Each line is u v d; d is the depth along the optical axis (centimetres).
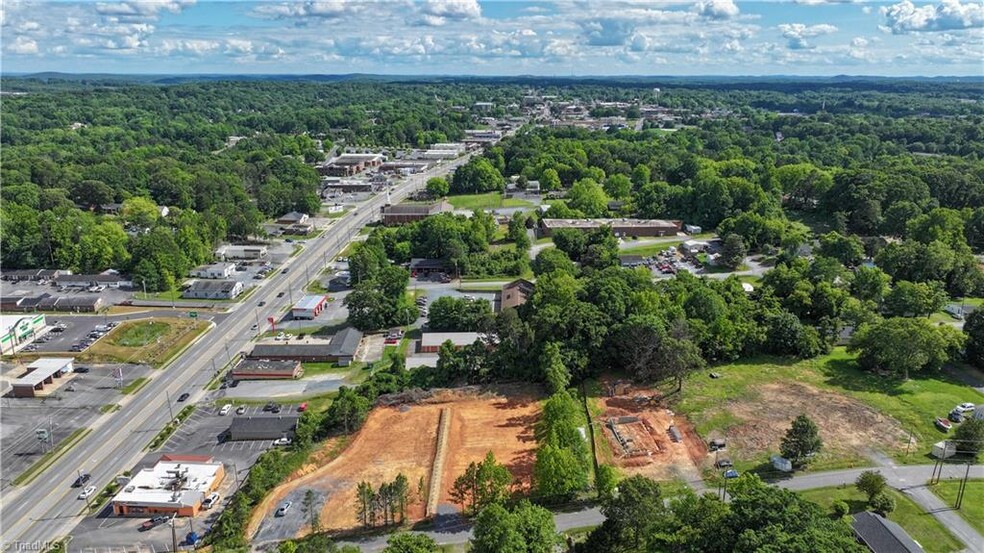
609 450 10631
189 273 19962
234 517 8956
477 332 15362
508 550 7125
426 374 13138
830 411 11481
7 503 9781
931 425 11006
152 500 9500
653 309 13725
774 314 14100
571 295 14438
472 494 9281
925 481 9556
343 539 8769
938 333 12556
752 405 11769
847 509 8606
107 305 17562
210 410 12369
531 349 13162
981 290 16900
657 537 7519
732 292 15538
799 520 6850
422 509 9375
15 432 11619
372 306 15675
